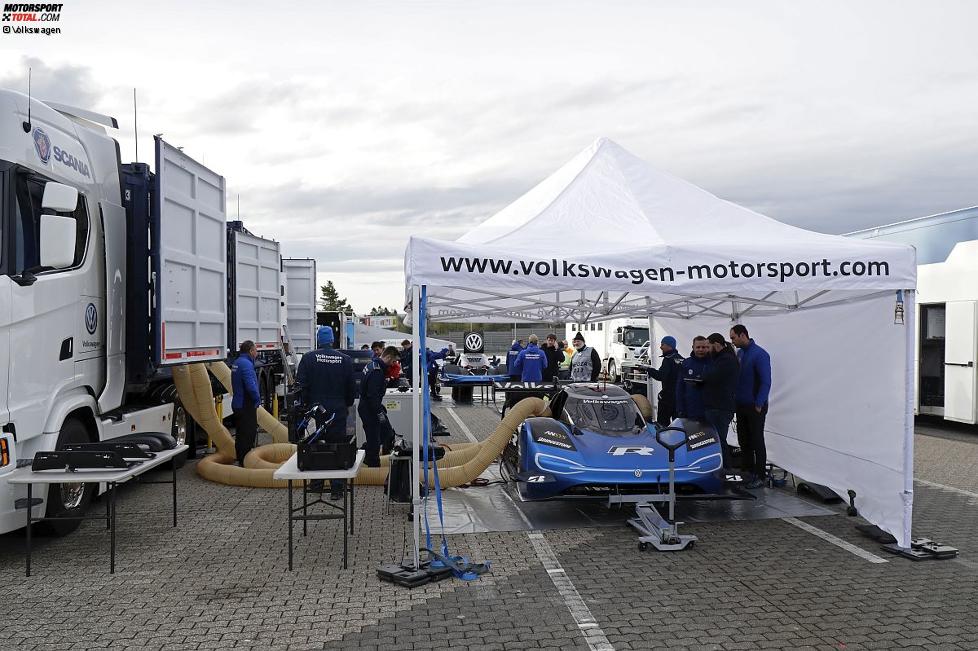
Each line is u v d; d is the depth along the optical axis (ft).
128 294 25.46
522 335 162.50
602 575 18.61
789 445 29.32
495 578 18.43
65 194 18.63
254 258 43.68
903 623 15.40
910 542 20.44
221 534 22.49
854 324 24.14
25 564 19.43
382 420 32.53
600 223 23.43
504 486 29.43
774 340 30.42
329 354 25.48
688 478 22.45
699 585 17.83
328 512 25.04
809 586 17.72
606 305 31.19
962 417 42.47
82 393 22.29
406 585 17.66
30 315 19.22
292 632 15.02
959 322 42.73
